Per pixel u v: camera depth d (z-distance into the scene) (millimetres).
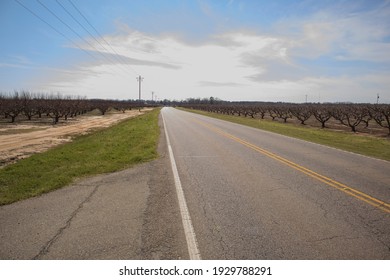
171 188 6406
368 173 7992
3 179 7090
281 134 18719
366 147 13711
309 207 5246
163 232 4180
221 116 47250
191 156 10422
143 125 24828
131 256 3553
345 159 10172
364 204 5426
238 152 11336
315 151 11883
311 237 4059
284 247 3777
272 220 4648
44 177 7266
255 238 4016
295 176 7547
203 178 7305
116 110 71250
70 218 4707
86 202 5480
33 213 4934
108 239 3967
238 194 5996
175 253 3613
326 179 7254
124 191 6188
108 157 10062
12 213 4941
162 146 12930
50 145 14492
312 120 41375
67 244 3838
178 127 23750
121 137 16312
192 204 5375
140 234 4113
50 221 4586
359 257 3564
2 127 24297
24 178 7254
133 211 5012
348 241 3955
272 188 6438
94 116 44688
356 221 4629
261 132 19906
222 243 3865
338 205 5363
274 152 11422
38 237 4039
